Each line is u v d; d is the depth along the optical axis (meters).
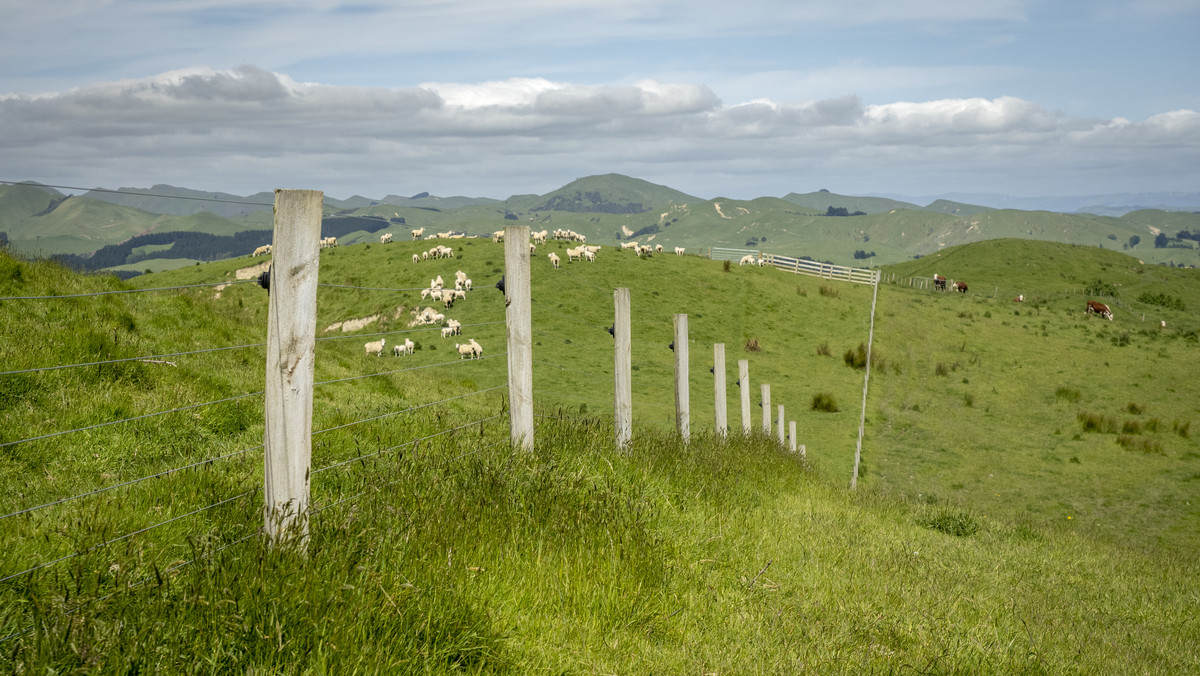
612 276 57.53
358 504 4.22
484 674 3.24
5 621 3.00
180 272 75.38
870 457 26.72
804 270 73.69
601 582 4.29
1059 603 6.66
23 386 7.00
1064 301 96.06
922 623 4.96
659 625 4.11
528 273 6.12
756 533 6.47
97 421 6.57
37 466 5.53
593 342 43.25
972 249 168.50
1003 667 4.32
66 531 3.74
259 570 3.21
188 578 3.22
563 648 3.61
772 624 4.39
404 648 3.16
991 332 53.06
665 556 5.05
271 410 3.49
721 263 67.25
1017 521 14.37
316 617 3.09
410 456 5.15
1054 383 38.91
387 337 46.47
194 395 8.02
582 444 6.95
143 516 4.25
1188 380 39.44
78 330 9.03
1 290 10.26
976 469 25.36
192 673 2.72
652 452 7.64
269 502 3.54
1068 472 25.23
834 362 44.84
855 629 4.59
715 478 7.74
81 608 2.86
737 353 45.66
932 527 10.82
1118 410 33.69
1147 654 5.32
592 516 5.02
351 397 11.92
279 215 3.45
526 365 6.16
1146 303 101.94
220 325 14.13
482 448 5.71
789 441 20.53
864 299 61.81
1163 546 17.95
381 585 3.34
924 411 34.09
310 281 3.57
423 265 62.91
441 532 4.11
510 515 4.68
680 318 9.68
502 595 3.86
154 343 10.70
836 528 7.85
